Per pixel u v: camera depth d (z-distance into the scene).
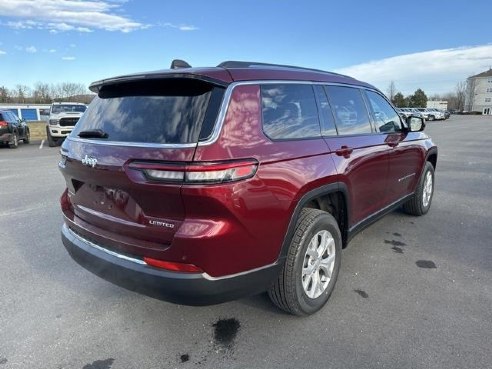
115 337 2.92
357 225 3.80
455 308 3.23
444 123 41.66
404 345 2.76
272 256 2.73
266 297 3.47
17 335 2.94
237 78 2.69
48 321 3.12
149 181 2.42
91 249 2.91
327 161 3.15
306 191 2.90
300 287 2.96
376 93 4.49
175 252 2.43
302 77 3.29
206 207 2.37
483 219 5.62
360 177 3.68
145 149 2.48
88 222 3.04
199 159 2.33
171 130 2.50
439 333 2.89
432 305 3.29
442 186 7.96
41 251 4.52
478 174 9.39
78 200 3.15
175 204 2.41
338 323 3.05
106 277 2.83
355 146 3.59
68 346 2.82
